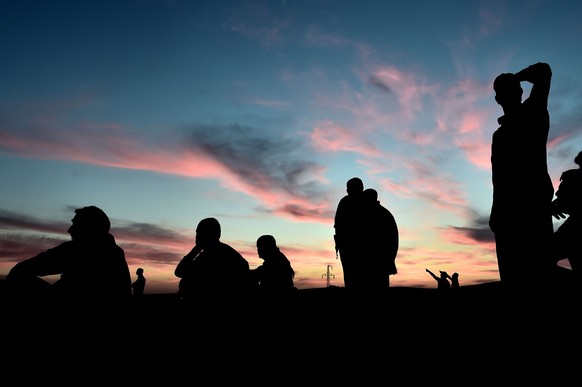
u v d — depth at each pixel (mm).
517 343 3496
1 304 3865
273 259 7195
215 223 5629
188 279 5320
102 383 3836
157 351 4609
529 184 3650
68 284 4102
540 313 3418
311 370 4539
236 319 5133
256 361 4797
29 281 4031
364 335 5465
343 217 7137
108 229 4531
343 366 4555
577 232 3748
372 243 6875
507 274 3729
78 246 4250
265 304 6207
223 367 4578
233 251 5535
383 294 6723
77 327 3885
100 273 4195
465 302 5023
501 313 3805
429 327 5059
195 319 5113
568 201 4000
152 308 5664
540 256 3539
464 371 3662
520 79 3920
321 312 6535
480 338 4004
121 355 4066
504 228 3768
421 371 3949
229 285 5242
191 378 4289
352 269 6898
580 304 3297
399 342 4902
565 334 3273
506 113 4004
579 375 3104
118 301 4250
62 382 3637
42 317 3865
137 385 4055
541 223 3582
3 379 3479
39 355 3680
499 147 3916
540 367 3295
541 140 3703
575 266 3705
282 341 5383
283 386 4113
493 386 3297
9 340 3691
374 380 4012
